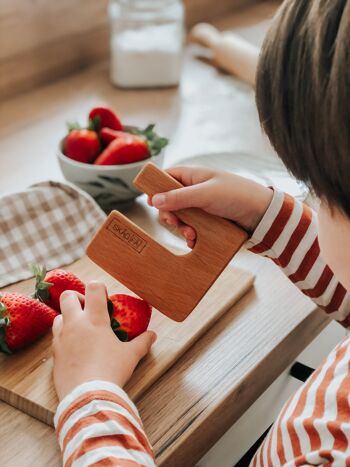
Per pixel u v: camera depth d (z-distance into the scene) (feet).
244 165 4.00
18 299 2.69
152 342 2.67
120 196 3.68
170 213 2.77
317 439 2.23
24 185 4.02
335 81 1.67
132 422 2.28
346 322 3.05
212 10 6.37
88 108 4.98
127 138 3.67
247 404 2.81
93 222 3.44
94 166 3.58
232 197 2.81
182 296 2.70
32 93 5.15
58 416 2.32
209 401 2.60
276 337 2.92
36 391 2.56
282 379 3.38
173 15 5.24
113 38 5.21
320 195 1.87
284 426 2.35
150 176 2.75
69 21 5.27
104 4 5.49
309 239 2.94
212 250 2.70
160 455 2.39
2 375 2.63
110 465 2.12
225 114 4.94
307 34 1.75
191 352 2.82
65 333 2.52
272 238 2.92
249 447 3.31
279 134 1.88
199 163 4.00
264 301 3.12
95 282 2.63
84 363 2.43
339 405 2.24
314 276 2.96
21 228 3.31
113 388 2.36
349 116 1.68
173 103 5.06
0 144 4.45
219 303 3.01
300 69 1.77
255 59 5.16
